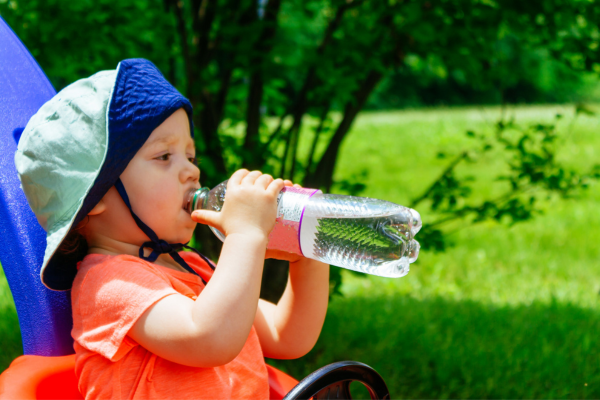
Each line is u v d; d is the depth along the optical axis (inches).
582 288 154.5
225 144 110.8
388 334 119.2
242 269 43.9
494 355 109.5
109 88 45.4
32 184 45.7
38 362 52.2
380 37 111.6
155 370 46.1
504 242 206.1
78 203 44.5
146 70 48.1
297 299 57.3
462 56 109.8
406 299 145.8
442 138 436.8
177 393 46.1
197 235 115.1
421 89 934.4
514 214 113.4
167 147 48.0
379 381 47.8
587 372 103.2
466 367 105.6
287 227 51.4
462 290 157.8
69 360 53.4
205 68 116.3
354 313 132.3
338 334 118.9
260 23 109.0
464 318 129.0
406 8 105.3
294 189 52.5
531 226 225.5
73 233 48.4
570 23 109.0
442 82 937.5
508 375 102.0
